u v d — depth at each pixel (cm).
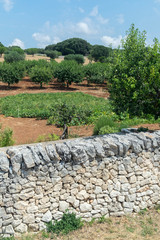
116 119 1470
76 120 1209
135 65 700
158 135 677
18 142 1151
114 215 608
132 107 733
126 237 527
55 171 536
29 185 512
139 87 713
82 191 569
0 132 1004
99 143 588
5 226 498
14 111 1908
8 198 496
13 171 495
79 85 3922
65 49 10688
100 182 585
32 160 502
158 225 582
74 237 520
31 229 521
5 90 3269
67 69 3550
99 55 7769
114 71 738
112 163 595
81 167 560
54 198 542
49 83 3897
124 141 611
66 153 539
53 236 513
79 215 568
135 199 632
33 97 2644
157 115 777
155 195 666
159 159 666
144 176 641
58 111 1145
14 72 3362
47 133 1334
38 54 10481
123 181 612
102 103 2220
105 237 524
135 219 604
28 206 515
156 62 694
